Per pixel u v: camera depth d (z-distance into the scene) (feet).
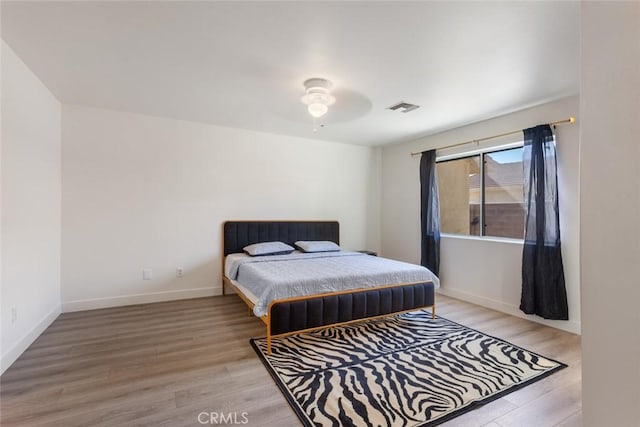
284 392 6.34
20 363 7.39
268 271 9.84
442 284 14.19
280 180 14.97
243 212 14.12
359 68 7.95
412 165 15.84
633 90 1.96
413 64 7.71
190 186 13.03
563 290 9.81
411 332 9.65
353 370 7.26
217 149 13.52
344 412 5.73
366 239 17.49
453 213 14.20
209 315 10.94
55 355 7.82
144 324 10.00
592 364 2.16
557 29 6.20
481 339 9.08
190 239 13.06
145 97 10.19
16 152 7.63
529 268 10.44
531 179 10.44
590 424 2.17
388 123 12.77
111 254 11.68
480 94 9.59
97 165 11.41
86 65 7.98
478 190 13.10
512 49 6.98
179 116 12.25
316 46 6.95
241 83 8.96
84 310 11.23
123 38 6.72
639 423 1.94
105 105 11.04
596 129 2.15
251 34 6.52
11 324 7.37
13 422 5.36
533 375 7.07
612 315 2.06
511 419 5.63
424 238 14.47
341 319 8.95
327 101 9.05
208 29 6.35
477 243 12.67
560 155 10.05
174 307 11.80
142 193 12.16
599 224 2.13
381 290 9.65
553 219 9.98
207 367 7.33
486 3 5.46
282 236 14.82
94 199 11.37
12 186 7.44
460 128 13.30
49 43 6.95
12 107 7.40
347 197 16.87
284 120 12.61
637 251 1.94
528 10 5.62
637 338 1.95
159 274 12.51
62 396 6.12
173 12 5.81
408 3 5.47
